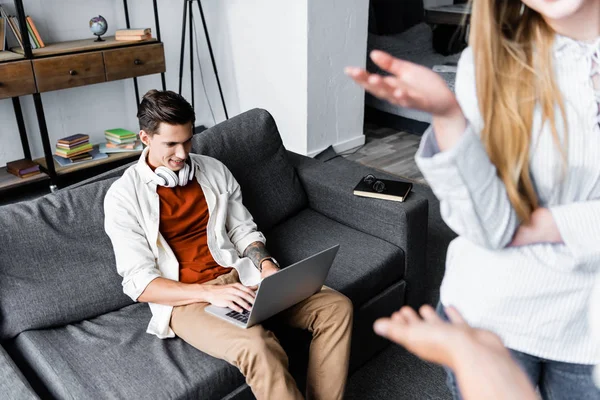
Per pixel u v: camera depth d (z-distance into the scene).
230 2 4.03
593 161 0.69
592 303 0.50
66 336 1.64
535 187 0.71
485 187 0.60
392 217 2.12
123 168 2.02
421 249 2.20
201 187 1.89
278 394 1.48
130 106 4.17
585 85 0.68
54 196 1.80
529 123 0.67
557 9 0.57
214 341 1.55
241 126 2.30
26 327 1.63
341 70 3.90
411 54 5.00
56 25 3.64
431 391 1.93
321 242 2.17
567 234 0.65
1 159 3.62
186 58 4.42
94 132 4.03
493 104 0.68
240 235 1.95
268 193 2.28
